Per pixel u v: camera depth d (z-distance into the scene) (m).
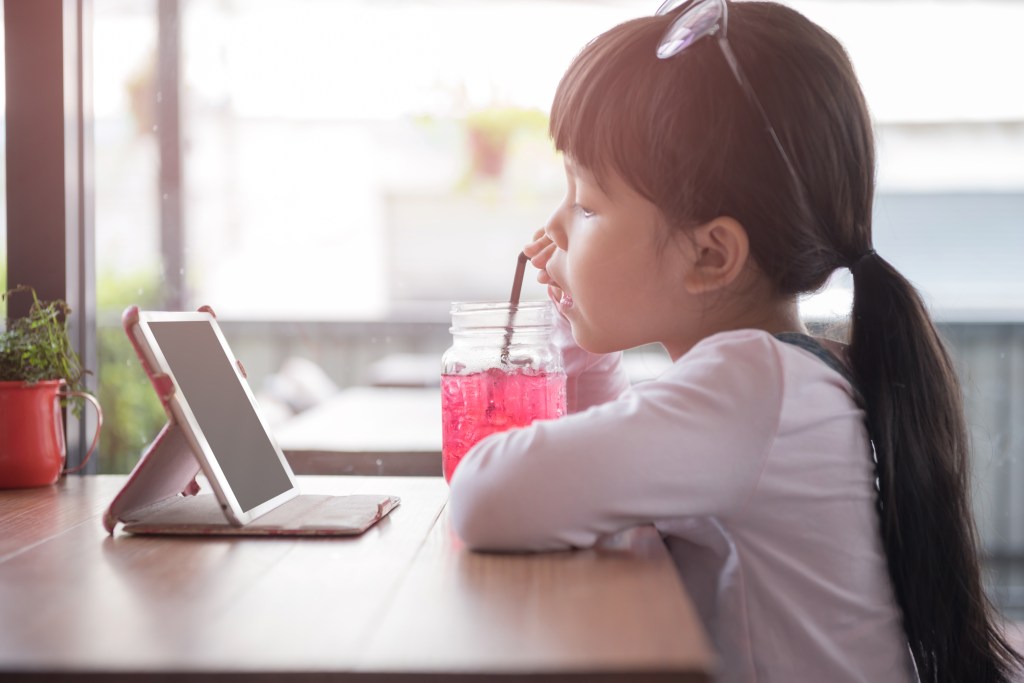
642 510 0.79
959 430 1.02
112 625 0.61
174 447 0.96
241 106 2.80
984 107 3.02
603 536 0.84
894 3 2.62
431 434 2.47
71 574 0.76
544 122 2.28
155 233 2.20
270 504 1.00
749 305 0.98
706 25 0.95
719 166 0.94
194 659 0.54
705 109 0.94
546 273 1.25
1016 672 1.09
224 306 3.33
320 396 3.41
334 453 1.65
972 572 1.02
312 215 3.84
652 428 0.80
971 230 3.56
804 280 0.97
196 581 0.73
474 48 2.62
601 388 1.34
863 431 0.96
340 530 0.90
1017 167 3.50
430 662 0.52
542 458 0.80
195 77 2.49
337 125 3.91
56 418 1.27
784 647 0.87
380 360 3.50
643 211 0.97
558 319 1.32
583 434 0.81
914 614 0.97
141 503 0.96
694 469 0.80
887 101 2.78
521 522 0.79
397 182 4.55
